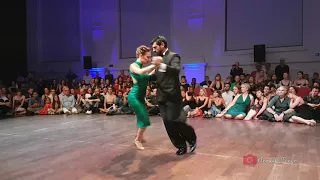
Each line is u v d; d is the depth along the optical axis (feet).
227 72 29.89
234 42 29.94
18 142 12.74
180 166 8.79
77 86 31.37
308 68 26.66
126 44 35.70
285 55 27.48
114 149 11.12
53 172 8.46
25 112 25.30
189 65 31.35
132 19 35.27
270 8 28.30
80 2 37.99
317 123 17.12
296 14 27.22
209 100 21.57
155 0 33.91
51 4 40.55
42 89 34.76
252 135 13.38
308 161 9.03
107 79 30.27
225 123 17.49
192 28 31.30
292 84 23.75
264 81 24.62
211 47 30.50
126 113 23.70
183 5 31.73
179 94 9.67
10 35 40.09
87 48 37.83
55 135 14.32
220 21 30.04
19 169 8.80
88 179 7.83
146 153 10.41
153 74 10.36
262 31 28.71
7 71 39.86
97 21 36.94
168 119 9.62
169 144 11.78
